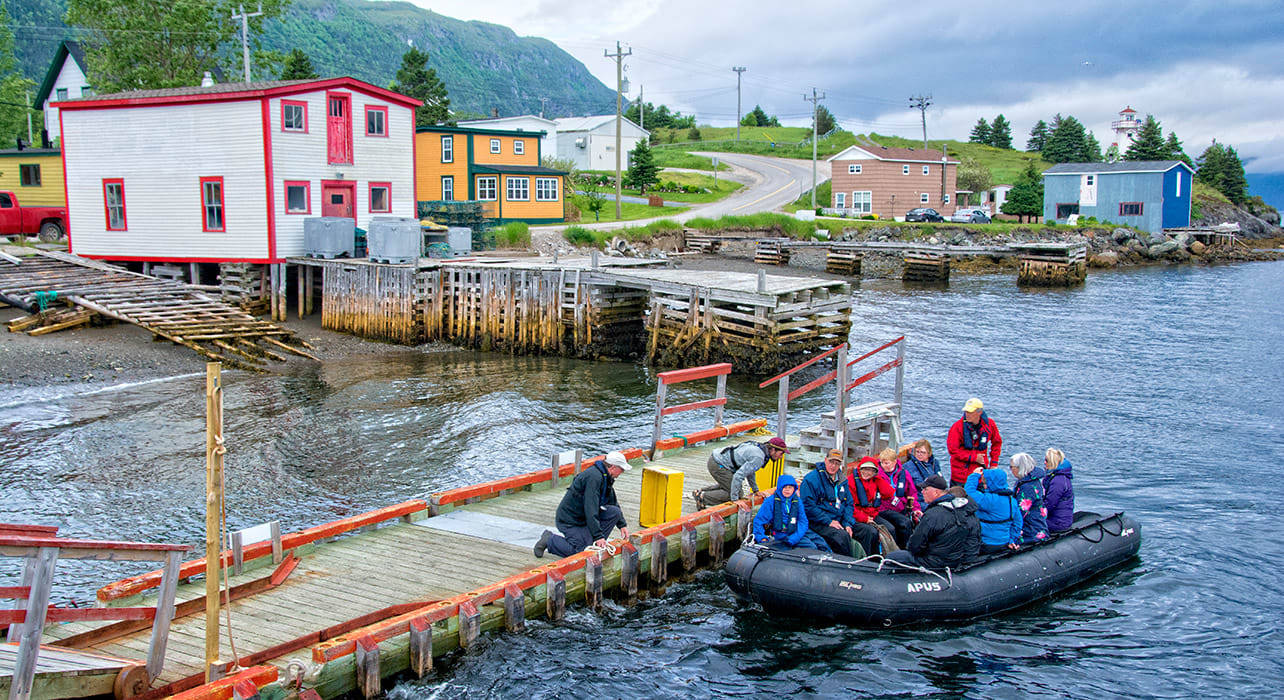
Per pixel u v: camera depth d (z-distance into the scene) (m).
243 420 18.30
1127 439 18.05
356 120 31.67
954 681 9.02
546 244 42.97
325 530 10.43
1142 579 11.42
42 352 22.59
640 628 9.77
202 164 29.88
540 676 8.64
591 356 26.34
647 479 11.29
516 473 15.19
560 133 87.81
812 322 24.53
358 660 7.89
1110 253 62.78
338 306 28.80
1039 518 11.10
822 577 9.94
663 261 32.91
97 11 45.66
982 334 31.39
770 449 12.01
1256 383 23.34
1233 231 80.12
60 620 6.38
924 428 19.02
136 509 13.20
